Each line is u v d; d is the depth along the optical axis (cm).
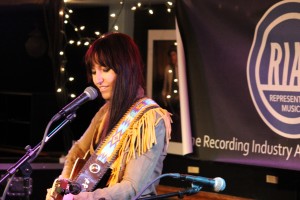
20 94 786
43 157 616
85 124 614
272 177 500
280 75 466
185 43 522
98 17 603
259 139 479
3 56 862
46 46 768
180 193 302
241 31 487
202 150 514
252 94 482
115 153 336
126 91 341
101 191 320
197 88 516
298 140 458
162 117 336
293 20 457
